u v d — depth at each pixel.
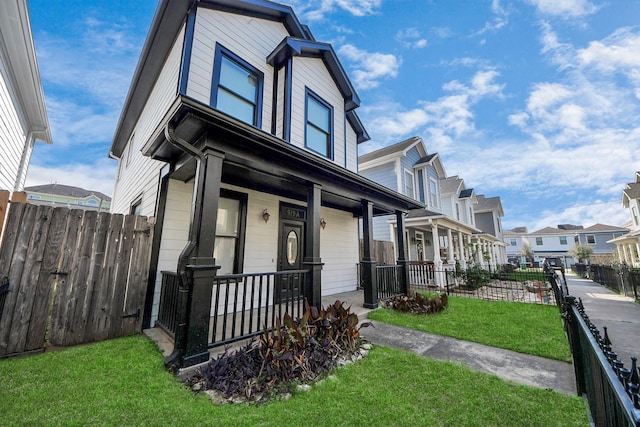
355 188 5.51
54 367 2.84
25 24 4.55
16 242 3.24
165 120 3.14
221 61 5.09
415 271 10.15
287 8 6.13
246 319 4.67
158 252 4.30
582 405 2.29
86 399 2.29
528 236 34.31
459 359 3.32
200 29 4.77
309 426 2.04
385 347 3.62
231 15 5.36
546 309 5.97
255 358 2.81
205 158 3.22
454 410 2.25
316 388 2.56
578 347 2.49
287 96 5.88
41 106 6.90
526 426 2.06
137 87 6.29
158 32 5.04
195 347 2.86
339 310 3.79
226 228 5.23
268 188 5.77
